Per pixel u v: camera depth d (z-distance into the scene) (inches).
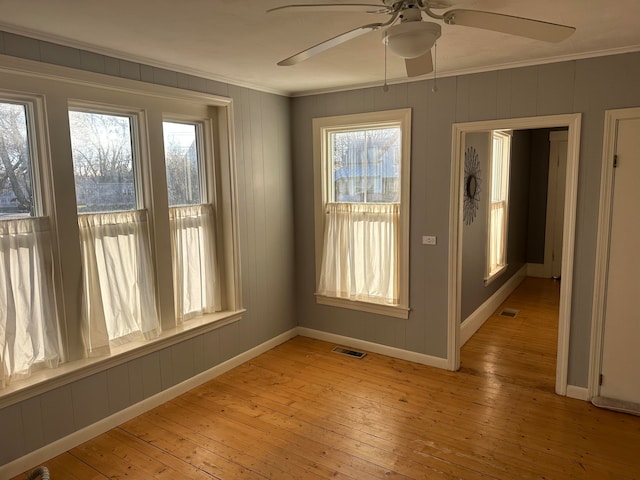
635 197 119.3
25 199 105.2
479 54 122.0
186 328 140.9
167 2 82.8
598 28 100.1
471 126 140.6
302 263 186.1
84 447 113.7
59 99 106.6
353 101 162.2
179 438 117.5
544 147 284.2
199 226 148.9
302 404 134.6
